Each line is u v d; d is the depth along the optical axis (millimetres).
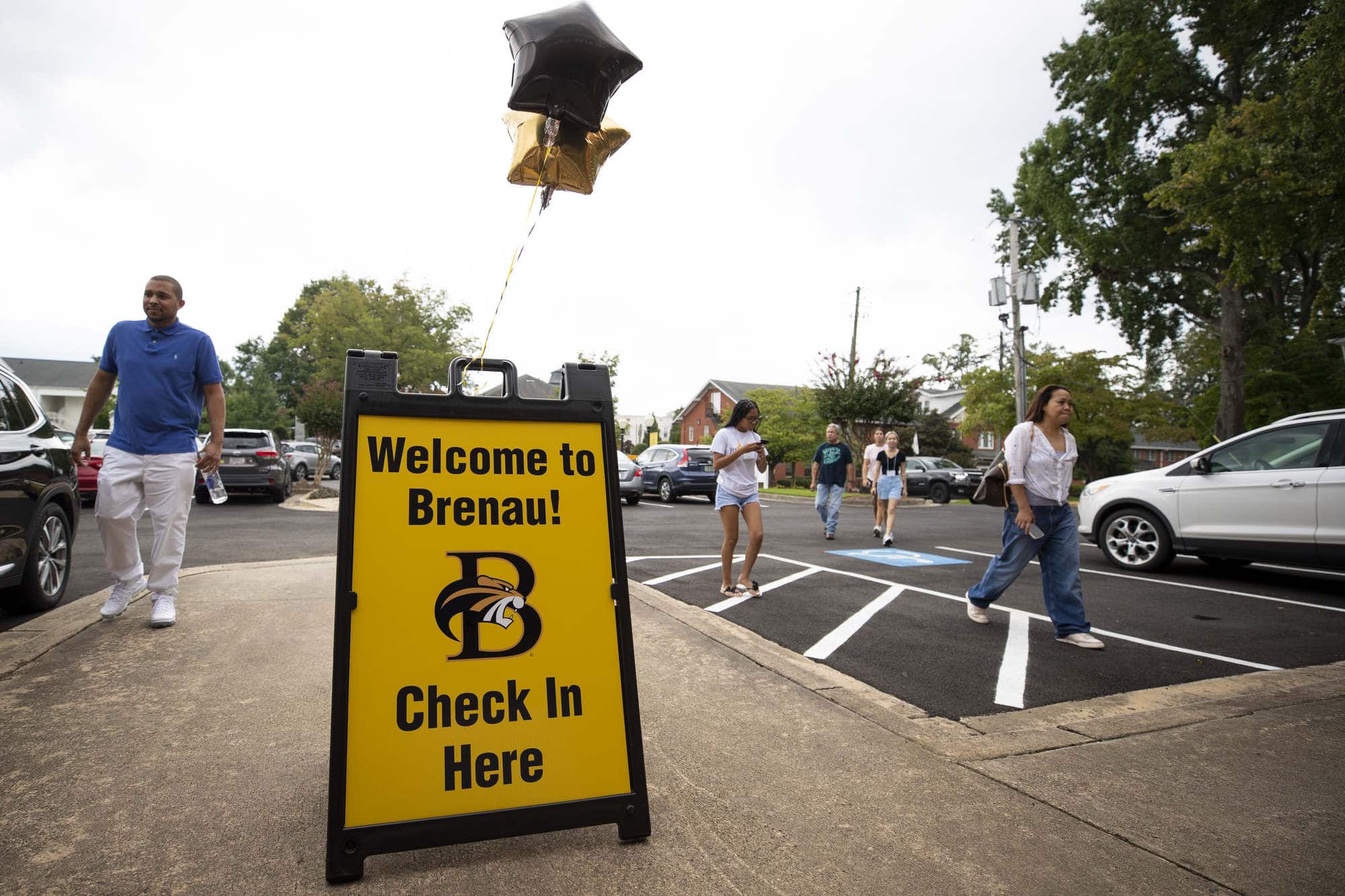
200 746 2896
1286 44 21172
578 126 2674
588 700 2412
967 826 2518
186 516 4609
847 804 2646
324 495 17062
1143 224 24828
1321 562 6926
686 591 6734
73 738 2941
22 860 2133
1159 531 8023
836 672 4289
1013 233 23359
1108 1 22875
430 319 32500
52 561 5262
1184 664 4613
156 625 4461
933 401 62781
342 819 2092
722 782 2783
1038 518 5051
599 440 2615
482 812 2211
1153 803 2701
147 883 2051
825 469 11766
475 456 2449
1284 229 15938
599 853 2305
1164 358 36406
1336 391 24109
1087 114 24422
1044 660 4648
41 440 5234
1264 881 2244
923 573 8047
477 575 2371
